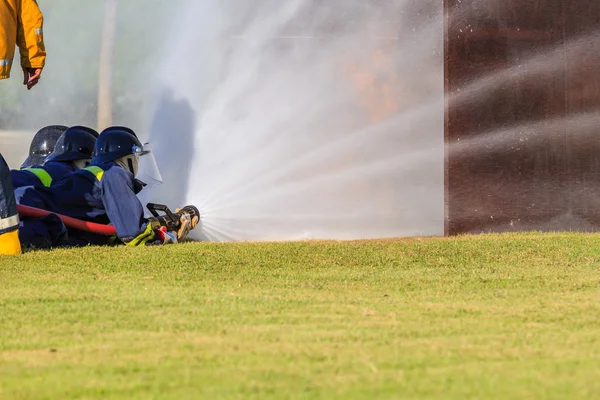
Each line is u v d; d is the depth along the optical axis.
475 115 35.84
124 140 30.80
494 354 14.57
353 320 17.39
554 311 18.39
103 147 30.67
